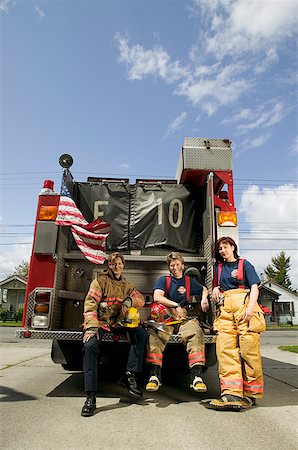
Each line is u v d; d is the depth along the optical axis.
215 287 4.05
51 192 4.52
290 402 3.71
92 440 2.55
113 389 4.19
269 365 6.73
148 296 5.07
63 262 4.68
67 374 5.13
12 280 38.25
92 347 3.30
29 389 4.12
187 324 3.68
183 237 5.43
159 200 5.53
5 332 18.55
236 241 4.68
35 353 7.91
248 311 3.41
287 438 2.66
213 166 5.04
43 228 4.34
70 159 4.88
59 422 2.92
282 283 60.00
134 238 5.43
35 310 4.09
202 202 5.46
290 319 44.19
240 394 3.36
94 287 3.64
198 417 3.12
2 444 2.45
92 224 4.72
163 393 4.05
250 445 2.52
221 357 3.51
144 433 2.71
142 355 3.65
